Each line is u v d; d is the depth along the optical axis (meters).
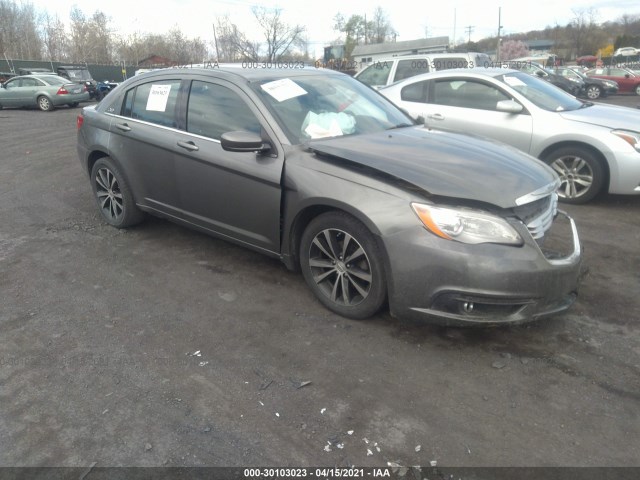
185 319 3.47
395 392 2.72
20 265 4.37
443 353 3.04
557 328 3.29
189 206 4.26
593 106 6.52
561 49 79.38
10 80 19.23
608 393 2.69
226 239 4.11
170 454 2.33
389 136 3.79
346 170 3.24
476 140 3.85
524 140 6.12
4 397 2.72
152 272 4.20
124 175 4.77
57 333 3.32
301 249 3.56
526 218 3.05
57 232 5.15
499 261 2.79
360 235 3.15
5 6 56.56
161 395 2.72
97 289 3.92
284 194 3.51
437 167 3.13
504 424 2.49
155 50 50.97
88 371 2.92
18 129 13.44
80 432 2.47
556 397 2.66
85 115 5.17
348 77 4.73
